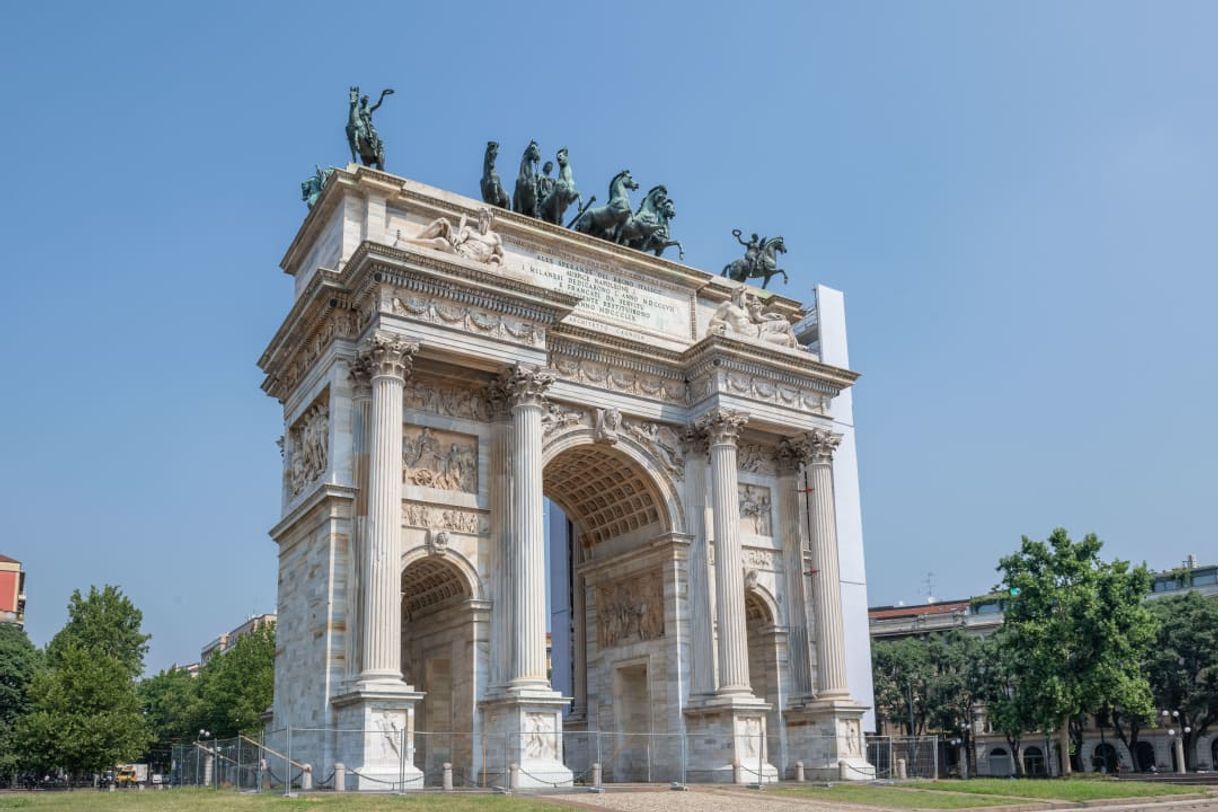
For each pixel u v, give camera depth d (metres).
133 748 107.12
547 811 37.31
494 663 53.72
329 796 41.12
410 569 56.16
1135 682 89.00
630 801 43.06
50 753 101.81
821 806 42.69
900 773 65.81
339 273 54.16
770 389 66.56
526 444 55.59
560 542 93.44
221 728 136.75
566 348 61.66
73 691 104.88
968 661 130.12
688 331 69.12
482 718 52.88
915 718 136.00
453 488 55.81
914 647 137.00
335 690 49.41
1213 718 111.94
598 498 68.75
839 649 64.94
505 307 56.12
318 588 51.91
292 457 61.47
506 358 55.69
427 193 59.97
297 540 57.06
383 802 38.62
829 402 69.75
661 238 70.75
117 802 40.81
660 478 64.00
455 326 54.44
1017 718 93.25
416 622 60.53
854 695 81.44
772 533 68.00
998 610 171.38
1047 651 89.31
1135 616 88.88
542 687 52.09
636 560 66.19
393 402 51.72
